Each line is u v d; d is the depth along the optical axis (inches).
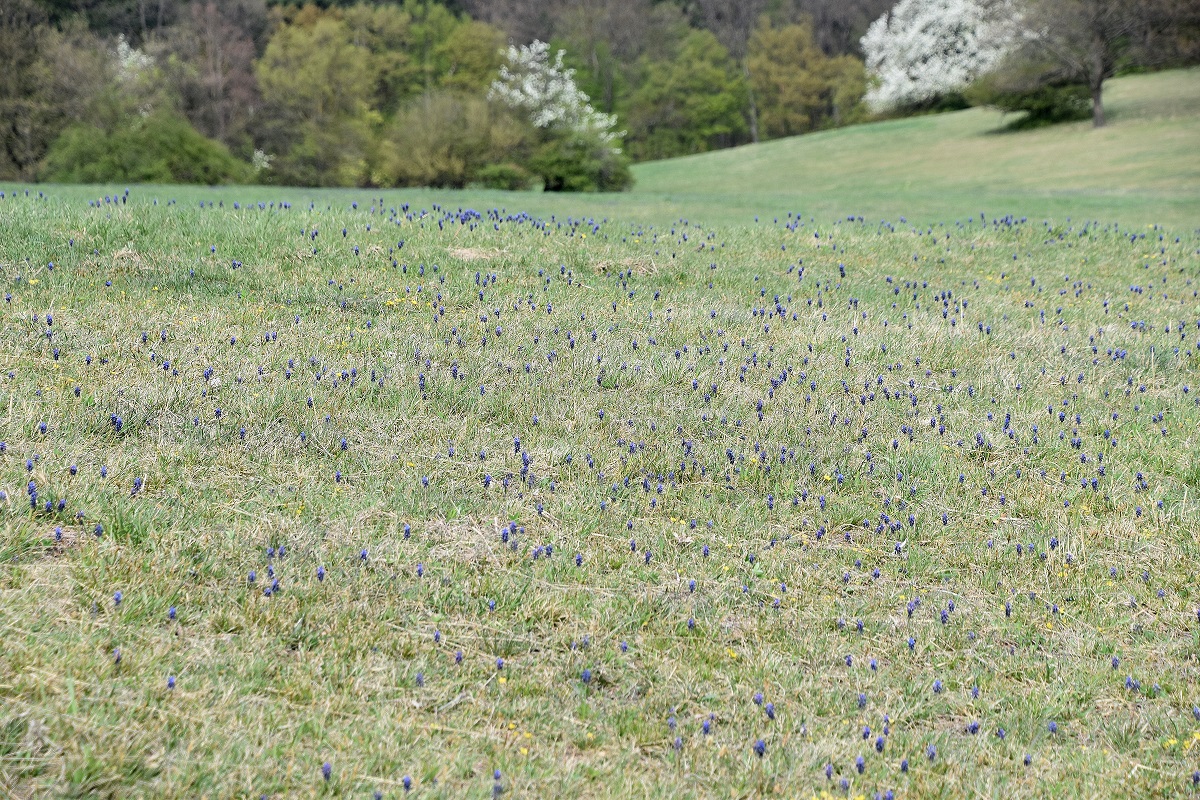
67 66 1820.9
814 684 216.8
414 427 320.2
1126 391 414.6
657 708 204.4
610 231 645.3
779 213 1190.3
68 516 238.5
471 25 3516.2
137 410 303.3
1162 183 1608.0
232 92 2817.4
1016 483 325.7
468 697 200.2
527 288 490.3
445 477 292.0
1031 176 1908.2
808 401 375.2
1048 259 691.4
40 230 475.2
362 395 339.6
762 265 591.2
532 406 347.3
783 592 253.6
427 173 2036.2
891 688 219.6
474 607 230.1
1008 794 184.5
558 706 201.5
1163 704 221.0
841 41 4394.7
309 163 2331.4
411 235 552.1
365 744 179.2
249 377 342.0
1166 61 2536.9
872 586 262.8
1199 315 548.1
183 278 445.1
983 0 2731.3
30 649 187.5
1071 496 317.7
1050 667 232.8
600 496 291.6
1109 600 263.3
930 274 617.3
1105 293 599.2
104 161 1674.5
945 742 201.8
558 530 269.7
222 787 161.6
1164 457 346.3
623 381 377.4
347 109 2869.1
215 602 217.6
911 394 393.7
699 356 410.6
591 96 3934.5
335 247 511.2
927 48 3260.3
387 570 239.0
